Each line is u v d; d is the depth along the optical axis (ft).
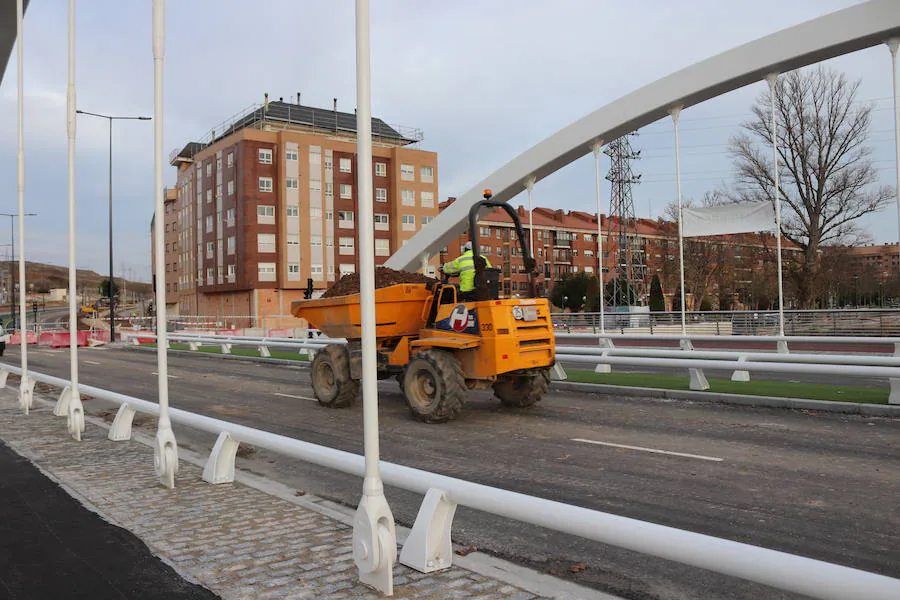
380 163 229.45
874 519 17.46
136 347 106.52
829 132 119.03
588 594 12.75
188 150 256.73
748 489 20.56
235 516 17.66
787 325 92.27
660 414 34.65
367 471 12.85
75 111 31.19
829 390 39.04
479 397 42.19
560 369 47.73
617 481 21.89
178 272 260.83
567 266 305.94
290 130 226.79
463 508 19.88
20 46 39.17
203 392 49.11
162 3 21.13
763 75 54.70
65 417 35.99
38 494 20.03
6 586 13.20
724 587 13.82
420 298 37.19
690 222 59.41
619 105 59.57
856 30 48.39
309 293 41.86
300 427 33.88
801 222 124.36
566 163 65.67
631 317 111.34
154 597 12.55
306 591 12.68
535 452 26.61
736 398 37.01
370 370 12.91
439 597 12.34
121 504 18.92
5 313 329.52
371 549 12.51
